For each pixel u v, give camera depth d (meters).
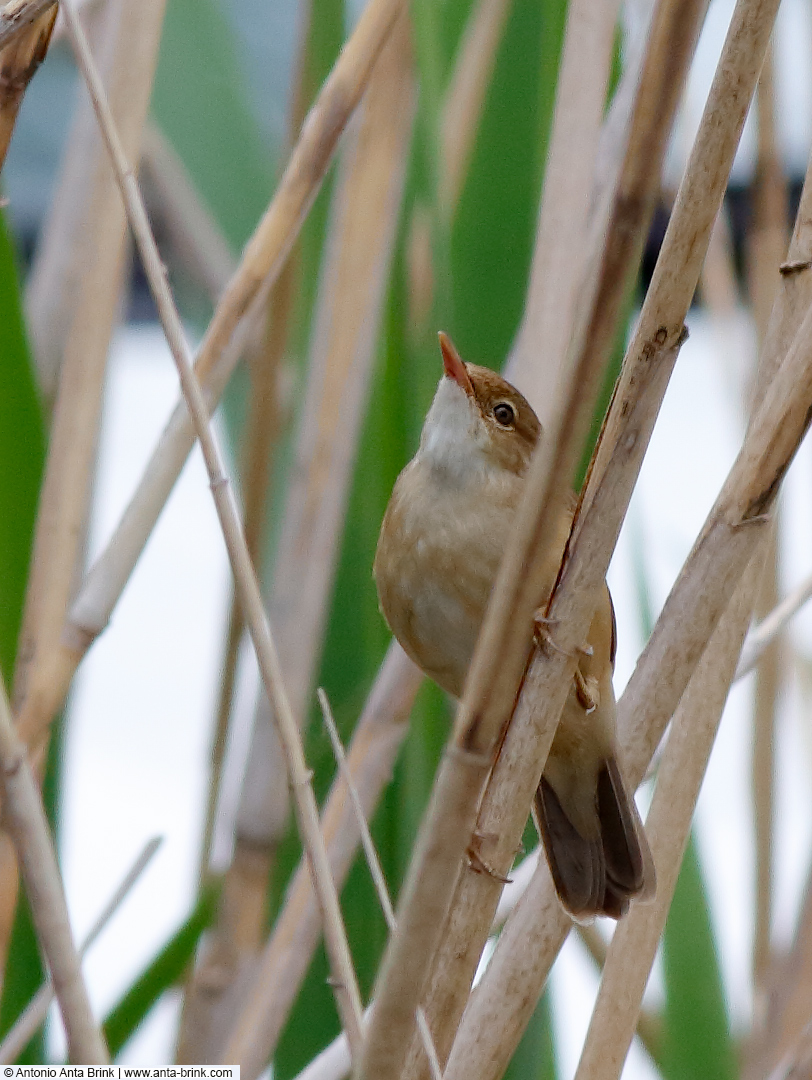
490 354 4.07
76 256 4.12
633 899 4.01
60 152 4.65
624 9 4.10
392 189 4.08
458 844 3.92
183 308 4.21
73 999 3.93
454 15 4.10
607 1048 4.00
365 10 4.04
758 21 3.93
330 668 4.11
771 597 4.12
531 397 4.05
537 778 3.97
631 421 3.95
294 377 4.11
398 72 4.08
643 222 3.91
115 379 4.11
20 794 3.93
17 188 4.54
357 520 4.10
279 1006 4.04
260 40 4.30
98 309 4.05
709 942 4.07
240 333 4.03
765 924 4.11
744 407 4.12
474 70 4.09
